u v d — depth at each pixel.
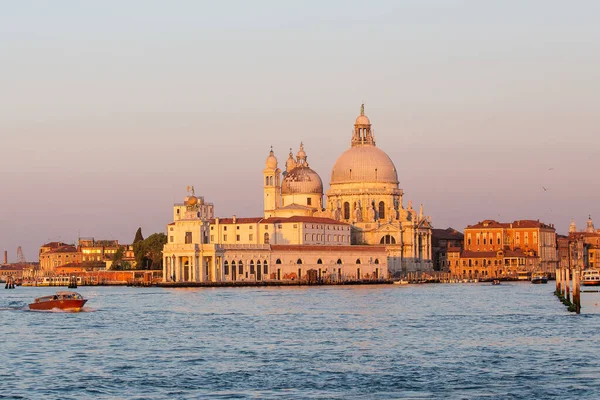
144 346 173.62
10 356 160.75
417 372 142.62
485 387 131.25
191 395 127.62
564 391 128.25
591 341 175.75
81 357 159.38
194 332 197.38
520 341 177.00
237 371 144.38
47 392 129.38
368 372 143.00
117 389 131.38
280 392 129.12
